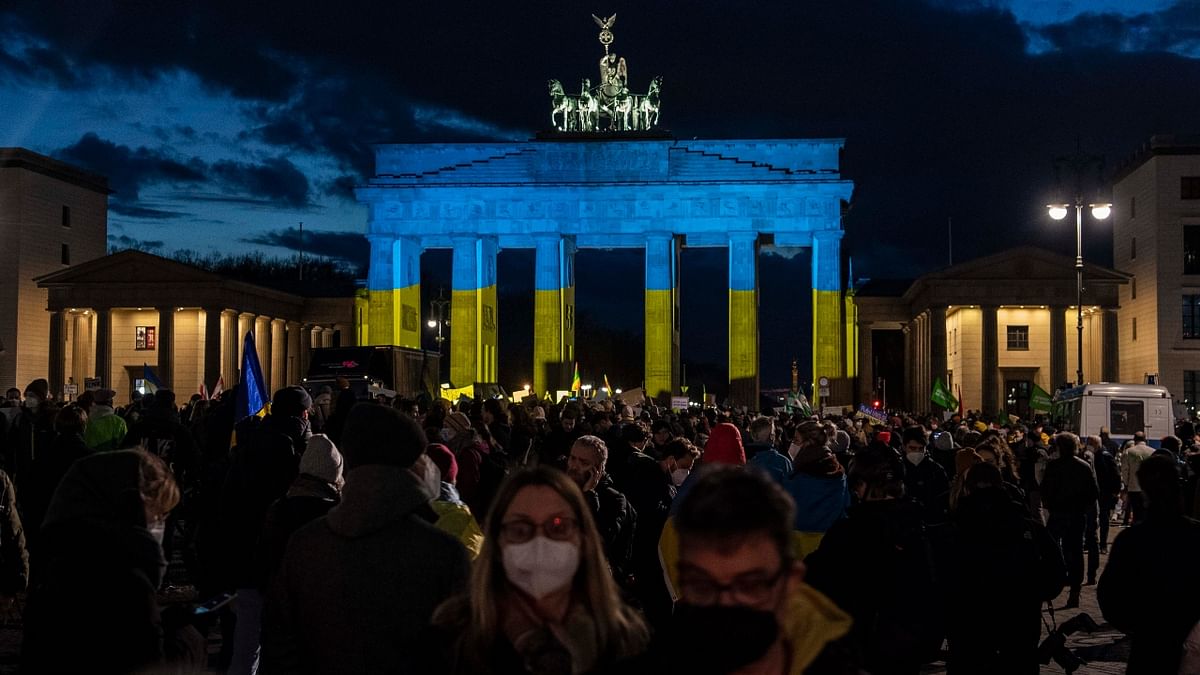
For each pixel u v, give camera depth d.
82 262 115.56
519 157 104.19
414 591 7.74
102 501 7.07
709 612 4.58
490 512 6.09
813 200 101.75
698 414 40.72
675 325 105.81
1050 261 97.81
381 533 7.86
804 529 11.91
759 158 103.06
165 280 104.00
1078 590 23.27
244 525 13.08
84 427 22.91
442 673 5.92
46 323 110.19
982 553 11.70
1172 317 97.88
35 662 6.73
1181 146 98.00
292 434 14.94
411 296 105.81
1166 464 11.22
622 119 106.88
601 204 103.00
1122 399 51.75
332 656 7.71
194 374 108.38
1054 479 23.23
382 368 51.66
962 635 11.88
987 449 17.89
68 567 6.84
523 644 5.78
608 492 14.82
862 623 10.01
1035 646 11.91
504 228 103.31
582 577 6.08
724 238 103.88
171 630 7.46
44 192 109.94
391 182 103.81
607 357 189.12
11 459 23.67
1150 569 11.03
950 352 106.88
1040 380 101.12
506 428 26.06
